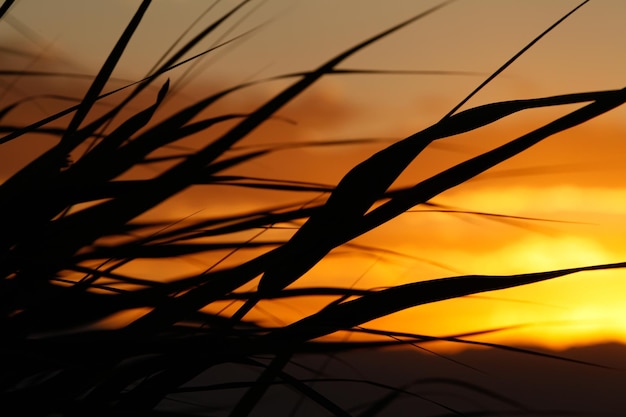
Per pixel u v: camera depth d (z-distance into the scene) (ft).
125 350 6.31
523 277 6.29
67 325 6.50
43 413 6.22
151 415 6.08
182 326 6.46
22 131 6.60
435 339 6.35
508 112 6.32
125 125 6.70
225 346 6.32
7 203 6.64
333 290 6.57
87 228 6.70
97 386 6.31
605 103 6.26
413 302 6.31
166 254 6.70
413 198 6.35
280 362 6.33
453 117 6.36
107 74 6.64
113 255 6.69
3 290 6.55
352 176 6.40
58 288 6.55
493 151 6.33
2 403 6.25
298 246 6.42
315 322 6.34
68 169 6.68
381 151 6.40
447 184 6.33
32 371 6.34
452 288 6.29
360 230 6.38
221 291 6.44
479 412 6.65
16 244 6.65
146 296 6.53
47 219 6.65
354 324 6.32
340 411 6.22
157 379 6.33
